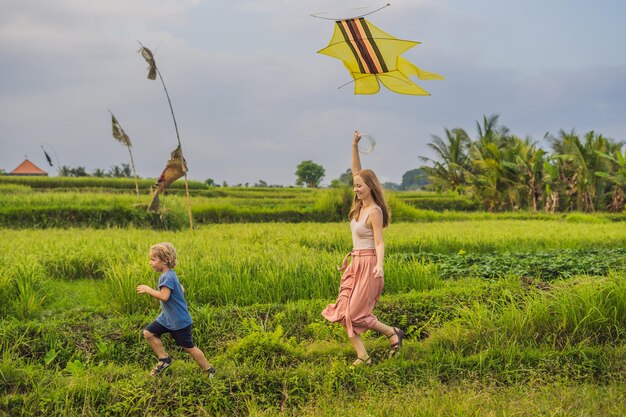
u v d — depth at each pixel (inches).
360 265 254.7
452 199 1574.8
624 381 234.8
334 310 258.4
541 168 1508.4
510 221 1023.0
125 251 450.6
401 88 294.8
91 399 213.3
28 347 264.8
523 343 272.4
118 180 1815.9
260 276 370.3
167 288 234.5
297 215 1081.4
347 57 281.1
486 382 235.9
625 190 1470.2
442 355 257.6
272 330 297.9
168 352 271.7
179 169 703.1
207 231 691.4
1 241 519.5
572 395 220.8
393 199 1099.3
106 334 277.7
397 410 206.2
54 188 1583.4
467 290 344.5
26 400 209.6
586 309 286.0
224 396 223.5
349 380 234.1
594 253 558.3
